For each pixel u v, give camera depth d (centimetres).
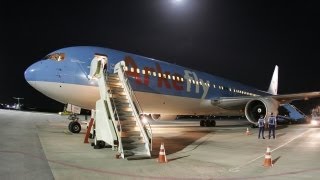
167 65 2081
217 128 2695
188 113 2353
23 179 703
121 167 870
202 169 870
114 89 1291
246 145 1430
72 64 1639
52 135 1570
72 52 1675
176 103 2083
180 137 1723
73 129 1712
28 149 1087
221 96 2520
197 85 2253
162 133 1973
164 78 1977
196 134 1948
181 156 1084
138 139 1090
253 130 2395
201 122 3011
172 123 3572
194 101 2234
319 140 1670
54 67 1625
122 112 1191
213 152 1193
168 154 1121
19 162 869
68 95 1641
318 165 952
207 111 2462
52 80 1612
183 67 2247
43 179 709
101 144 1197
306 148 1346
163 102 1981
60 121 2711
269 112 2122
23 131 1666
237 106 2403
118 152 1045
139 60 1880
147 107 1945
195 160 1011
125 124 1146
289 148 1344
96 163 912
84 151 1117
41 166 835
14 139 1318
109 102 1145
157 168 870
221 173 823
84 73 1636
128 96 1240
